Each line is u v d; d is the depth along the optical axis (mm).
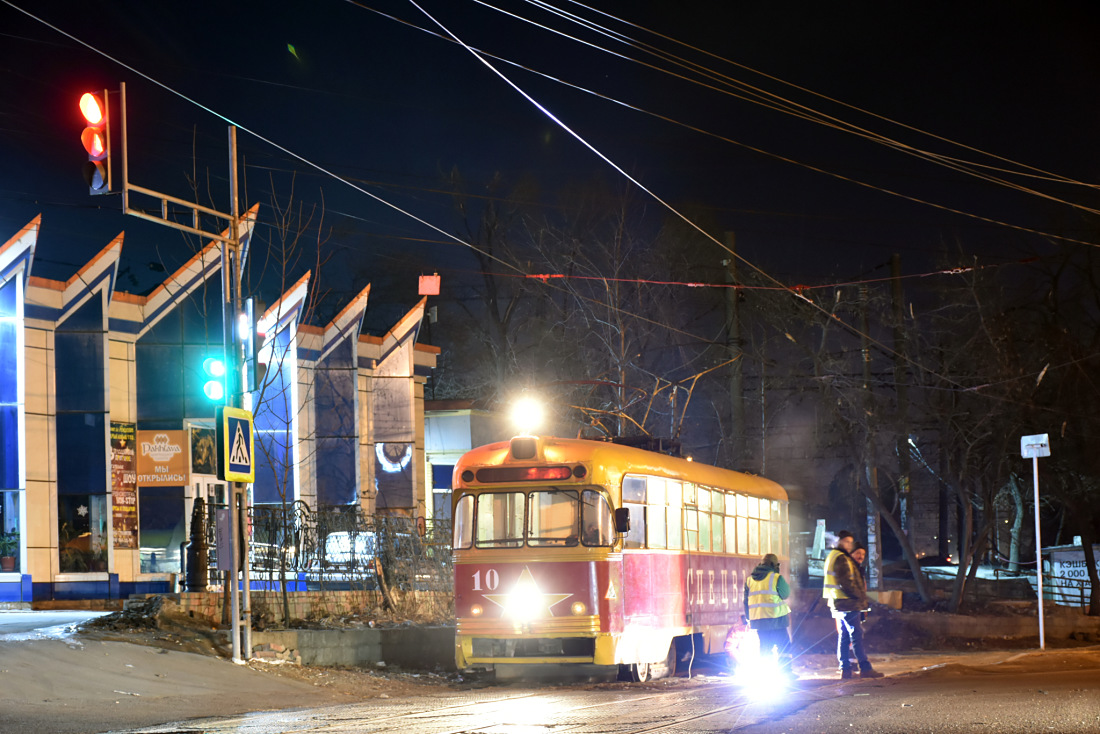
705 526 20953
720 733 8938
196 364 28891
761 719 9867
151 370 28516
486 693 15094
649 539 18406
